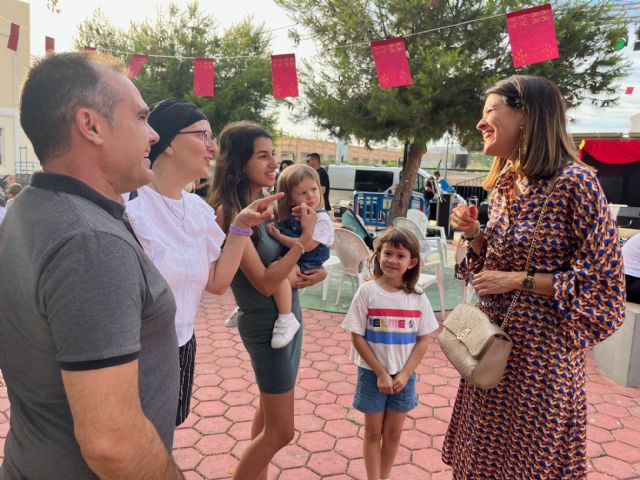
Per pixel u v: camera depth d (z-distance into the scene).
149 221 1.40
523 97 1.67
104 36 14.84
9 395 0.98
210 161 1.58
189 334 1.54
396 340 2.35
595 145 10.41
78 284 0.81
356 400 2.40
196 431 3.09
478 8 7.34
